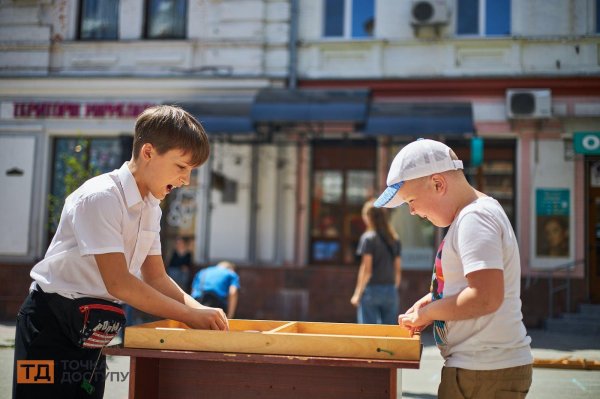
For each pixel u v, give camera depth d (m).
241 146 12.44
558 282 11.51
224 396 2.53
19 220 12.91
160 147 2.51
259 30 12.59
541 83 11.80
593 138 11.42
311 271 11.87
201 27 12.84
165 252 12.59
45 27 13.09
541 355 7.98
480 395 2.34
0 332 9.48
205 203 12.51
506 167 12.02
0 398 5.25
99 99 12.91
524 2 11.96
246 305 11.97
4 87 13.07
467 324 2.38
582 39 11.73
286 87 12.45
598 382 6.41
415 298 11.62
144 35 13.12
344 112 10.95
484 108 11.97
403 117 11.04
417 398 5.46
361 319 6.87
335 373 2.44
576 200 11.59
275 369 2.49
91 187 2.53
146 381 2.47
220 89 12.58
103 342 2.60
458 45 12.15
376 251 6.84
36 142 13.02
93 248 2.45
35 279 2.58
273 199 12.34
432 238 11.94
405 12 12.37
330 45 12.48
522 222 11.72
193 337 2.36
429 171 2.47
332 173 12.48
